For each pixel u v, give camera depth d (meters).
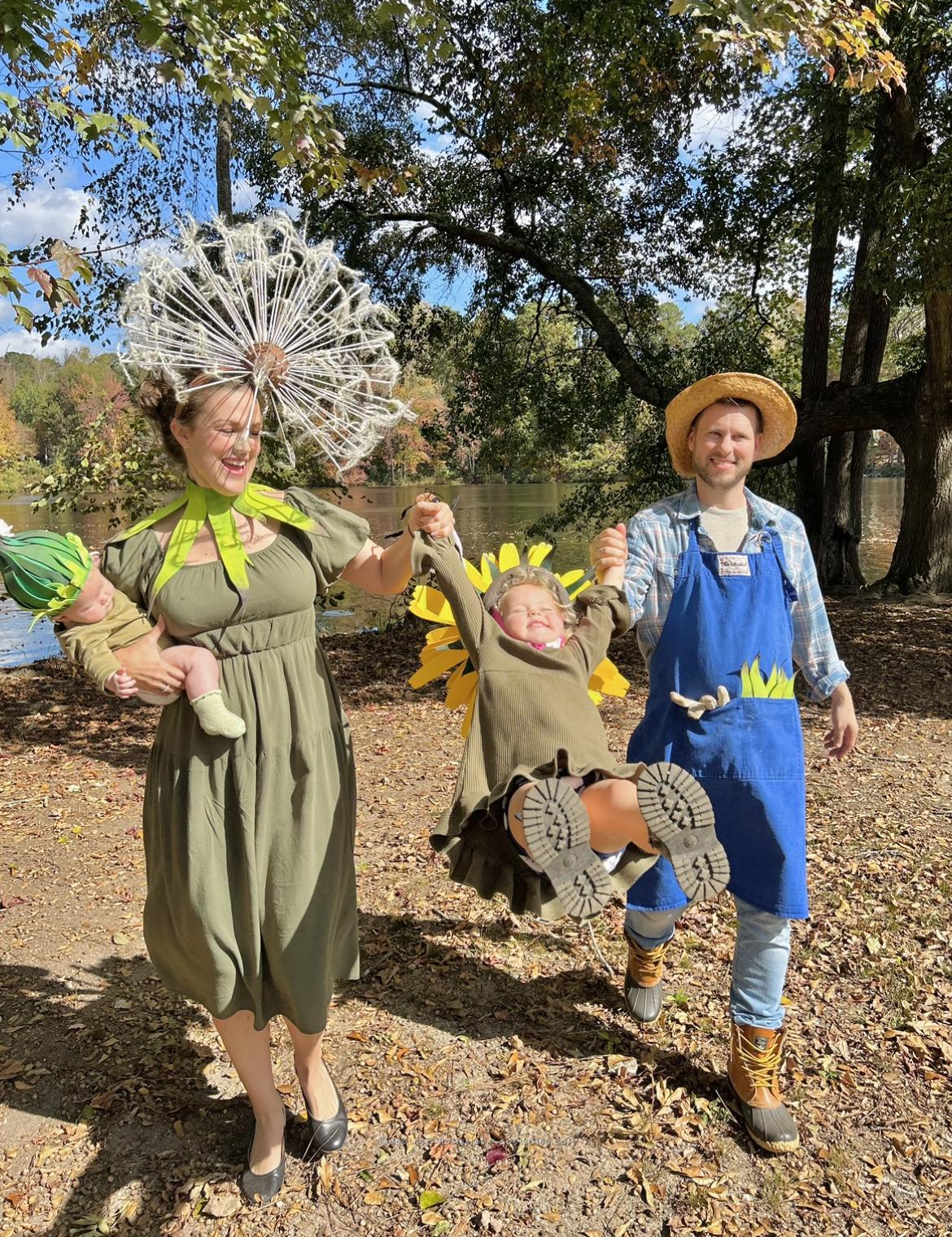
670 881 2.73
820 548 15.16
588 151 12.16
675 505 2.54
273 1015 2.27
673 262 14.45
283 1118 2.38
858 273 14.16
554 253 13.84
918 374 13.63
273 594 2.11
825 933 3.55
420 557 2.20
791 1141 2.40
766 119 13.01
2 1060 2.90
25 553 1.92
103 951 3.62
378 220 13.16
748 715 2.35
